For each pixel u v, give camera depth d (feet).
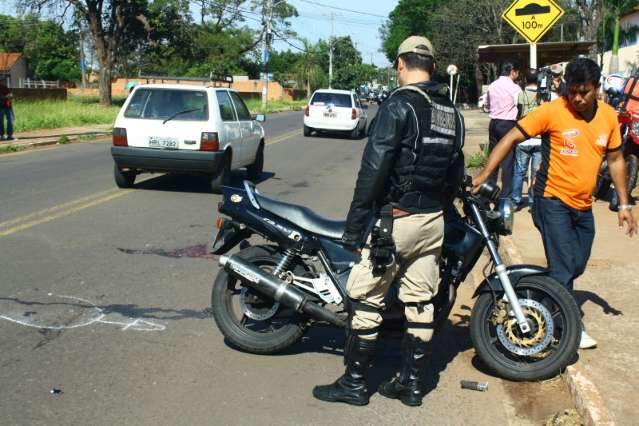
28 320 18.76
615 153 16.37
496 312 16.06
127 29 167.02
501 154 16.12
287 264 16.56
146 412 14.05
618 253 25.52
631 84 32.12
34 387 14.94
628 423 13.48
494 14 173.47
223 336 18.21
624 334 17.97
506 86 32.91
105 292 21.22
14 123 80.38
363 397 14.67
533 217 16.97
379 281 14.19
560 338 15.83
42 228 29.07
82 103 136.87
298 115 141.28
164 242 27.53
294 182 45.83
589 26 80.12
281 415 14.15
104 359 16.51
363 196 13.46
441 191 14.11
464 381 15.80
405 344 14.85
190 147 37.86
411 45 14.12
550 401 15.06
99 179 43.27
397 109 13.41
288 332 16.75
